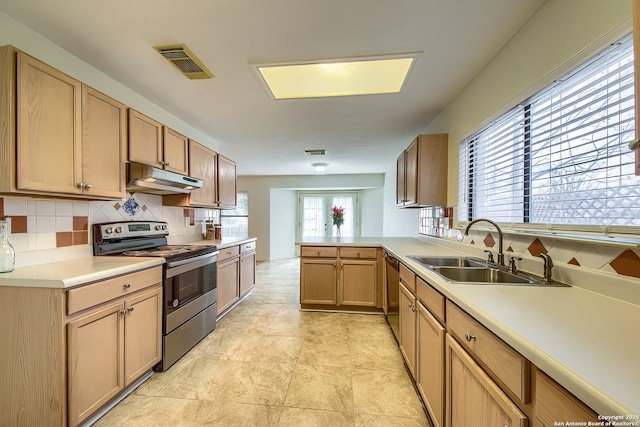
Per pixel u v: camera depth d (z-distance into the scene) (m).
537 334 0.72
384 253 2.96
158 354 1.91
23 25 1.50
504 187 1.79
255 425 1.46
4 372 1.31
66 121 1.53
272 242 6.90
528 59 1.48
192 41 1.65
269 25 1.52
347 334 2.60
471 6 1.38
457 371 1.11
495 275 1.59
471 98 2.15
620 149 1.04
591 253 1.12
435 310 1.36
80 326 1.36
